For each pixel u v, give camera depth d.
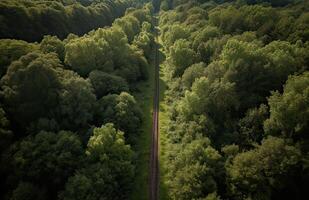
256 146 73.88
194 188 67.31
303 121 71.81
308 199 67.62
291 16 134.50
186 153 75.31
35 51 98.75
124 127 90.00
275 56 93.88
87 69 107.50
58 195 64.81
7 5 122.62
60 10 151.88
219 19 154.75
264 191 65.69
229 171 70.12
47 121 78.94
